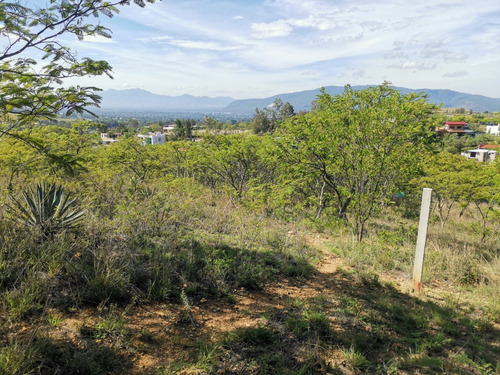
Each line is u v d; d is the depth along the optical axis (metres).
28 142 3.68
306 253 6.41
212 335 3.36
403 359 3.21
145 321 3.43
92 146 14.09
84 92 3.30
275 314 3.98
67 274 3.80
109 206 6.12
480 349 3.60
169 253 4.88
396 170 7.77
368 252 6.82
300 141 9.39
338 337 3.58
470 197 11.23
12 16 3.06
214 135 13.34
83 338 2.91
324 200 11.55
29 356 2.36
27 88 3.28
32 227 4.49
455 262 6.42
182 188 8.49
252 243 6.21
